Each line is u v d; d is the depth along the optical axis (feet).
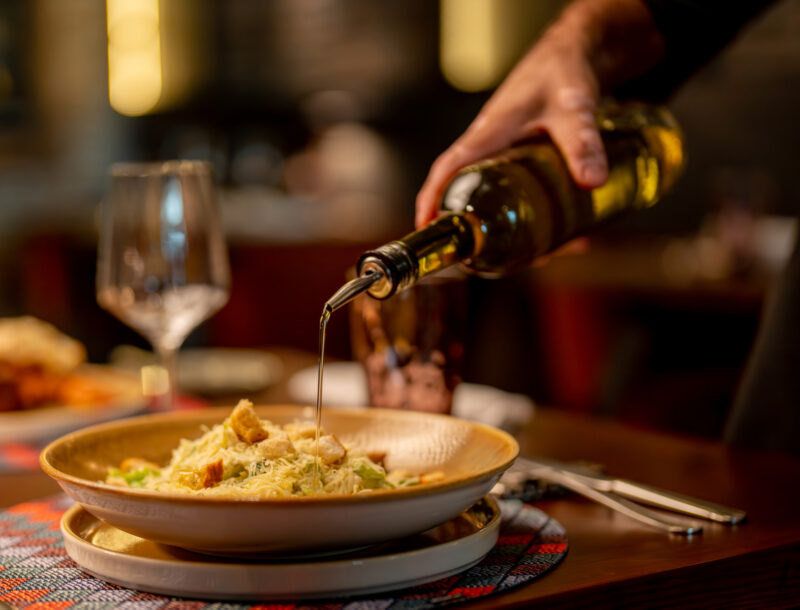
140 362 6.10
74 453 2.33
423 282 3.14
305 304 9.79
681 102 12.73
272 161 17.79
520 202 2.96
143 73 18.08
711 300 7.70
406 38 16.03
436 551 1.90
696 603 2.07
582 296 8.39
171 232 3.50
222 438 2.19
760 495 2.74
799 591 2.23
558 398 8.70
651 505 2.62
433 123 17.39
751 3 3.57
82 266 11.69
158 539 1.89
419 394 3.21
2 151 18.02
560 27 3.41
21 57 17.95
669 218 13.06
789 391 3.85
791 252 3.99
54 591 1.90
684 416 6.43
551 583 1.94
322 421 2.69
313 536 1.80
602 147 2.98
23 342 4.08
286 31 17.15
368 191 17.70
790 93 11.83
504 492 2.68
